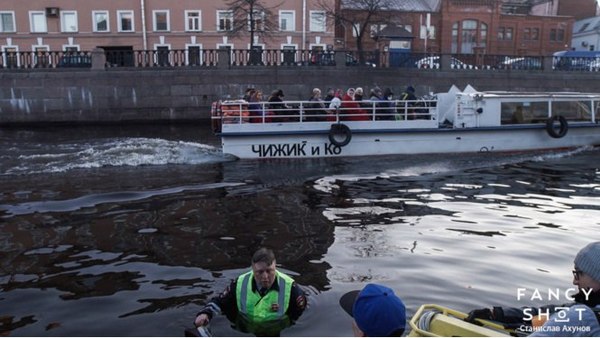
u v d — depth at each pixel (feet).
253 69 95.81
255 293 18.26
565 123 57.62
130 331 17.78
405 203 36.35
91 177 44.01
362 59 100.73
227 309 18.71
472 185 42.37
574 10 195.93
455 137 55.62
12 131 81.61
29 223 30.68
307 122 53.31
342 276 22.58
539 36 173.78
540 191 40.16
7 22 128.57
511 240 27.86
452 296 20.58
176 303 19.90
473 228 30.19
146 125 91.15
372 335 9.85
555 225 30.83
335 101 53.42
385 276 22.63
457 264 24.17
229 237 28.25
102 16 128.88
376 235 28.78
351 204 35.99
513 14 170.09
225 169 48.55
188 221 31.32
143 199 36.68
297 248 26.45
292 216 32.73
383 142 54.54
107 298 20.36
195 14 129.49
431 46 162.30
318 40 131.13
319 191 40.01
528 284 21.83
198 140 69.92
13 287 21.48
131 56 96.63
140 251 25.90
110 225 30.32
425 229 29.99
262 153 53.26
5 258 24.89
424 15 160.76
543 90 103.96
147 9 128.67
